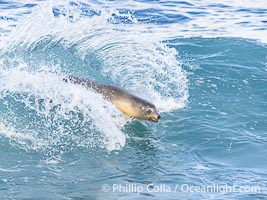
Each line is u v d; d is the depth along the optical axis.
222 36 53.81
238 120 35.12
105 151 31.08
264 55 46.84
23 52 40.16
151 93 37.75
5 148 30.73
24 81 36.19
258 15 63.22
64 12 57.28
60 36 42.16
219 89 39.50
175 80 40.00
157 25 57.59
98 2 63.50
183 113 35.88
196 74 41.81
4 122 32.75
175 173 28.97
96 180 28.14
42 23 42.72
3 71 37.22
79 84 35.50
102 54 40.91
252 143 32.25
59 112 33.84
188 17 61.31
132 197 26.58
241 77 41.66
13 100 34.66
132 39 43.06
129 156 30.69
